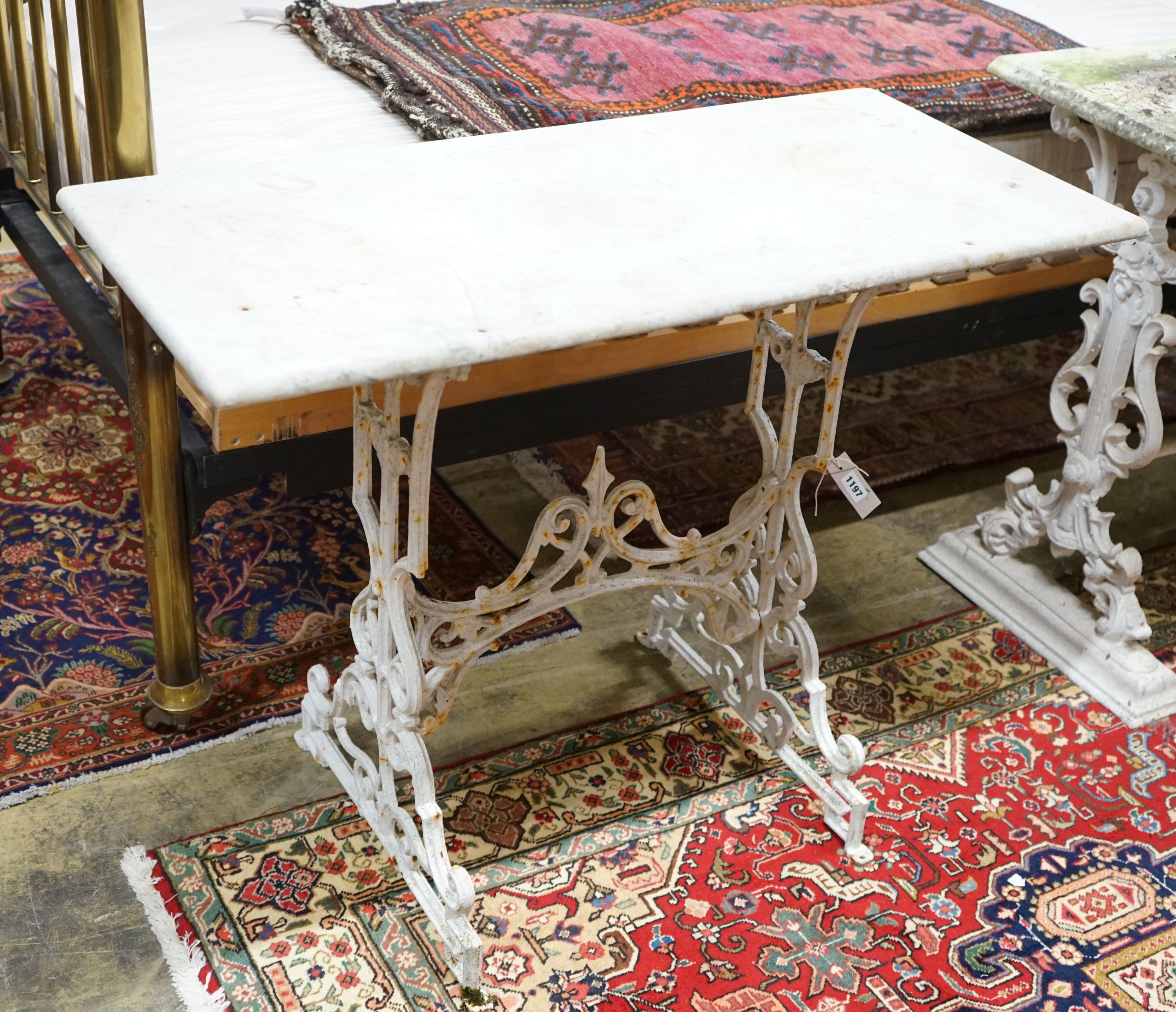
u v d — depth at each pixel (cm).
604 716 204
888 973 165
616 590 169
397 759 162
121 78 153
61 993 156
